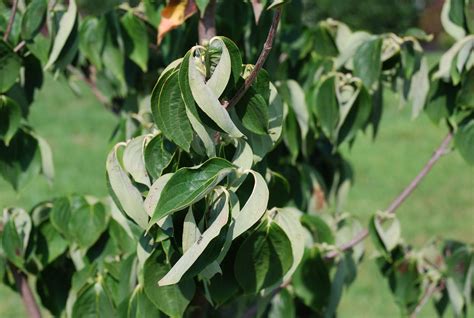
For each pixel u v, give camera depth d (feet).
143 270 4.87
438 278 6.43
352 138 5.76
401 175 22.80
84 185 21.30
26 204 19.52
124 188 4.59
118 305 5.32
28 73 5.76
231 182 4.52
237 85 4.52
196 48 4.30
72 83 6.70
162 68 6.45
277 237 4.75
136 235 5.20
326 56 6.08
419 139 27.02
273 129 4.83
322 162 6.68
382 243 5.84
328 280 5.65
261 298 5.62
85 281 5.58
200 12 5.27
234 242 4.88
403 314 6.51
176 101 4.44
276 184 5.36
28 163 5.65
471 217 19.26
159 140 4.68
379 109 6.00
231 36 5.92
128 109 6.31
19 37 5.65
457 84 5.88
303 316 6.56
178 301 4.89
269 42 4.36
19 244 5.51
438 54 44.52
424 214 19.45
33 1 5.36
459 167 23.63
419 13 49.73
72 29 5.42
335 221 6.41
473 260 6.20
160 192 4.42
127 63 6.20
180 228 4.54
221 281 4.90
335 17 46.70
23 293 5.94
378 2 46.70
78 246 5.59
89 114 29.58
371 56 5.69
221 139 4.70
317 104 5.72
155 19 5.84
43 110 29.94
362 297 14.17
